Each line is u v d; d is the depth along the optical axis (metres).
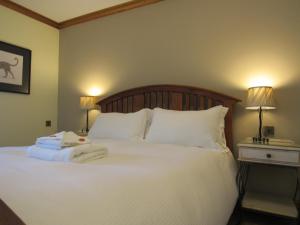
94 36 3.34
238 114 2.33
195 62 2.59
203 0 2.56
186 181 1.10
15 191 0.73
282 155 1.75
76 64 3.50
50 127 3.55
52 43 3.58
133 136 2.34
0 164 1.17
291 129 2.10
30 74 3.26
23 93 3.17
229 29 2.41
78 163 1.24
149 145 1.95
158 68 2.82
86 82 3.40
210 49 2.51
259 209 1.80
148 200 0.81
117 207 0.71
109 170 1.05
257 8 2.28
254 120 2.25
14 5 3.00
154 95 2.73
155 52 2.85
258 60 2.26
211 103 2.40
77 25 3.50
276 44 2.18
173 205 0.89
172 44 2.73
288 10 2.14
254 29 2.29
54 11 3.21
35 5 3.03
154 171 1.06
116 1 2.93
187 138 2.00
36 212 0.61
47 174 0.96
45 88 3.48
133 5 2.97
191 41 2.62
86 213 0.64
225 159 1.82
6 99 3.00
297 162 1.70
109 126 2.52
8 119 3.02
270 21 2.22
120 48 3.11
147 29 2.91
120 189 0.81
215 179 1.44
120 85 3.10
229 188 1.62
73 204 0.67
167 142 2.09
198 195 1.12
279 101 2.15
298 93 2.08
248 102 2.07
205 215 1.09
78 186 0.80
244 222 1.92
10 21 3.02
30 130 3.28
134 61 3.00
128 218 0.69
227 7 2.43
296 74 2.09
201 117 2.06
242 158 1.88
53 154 1.32
